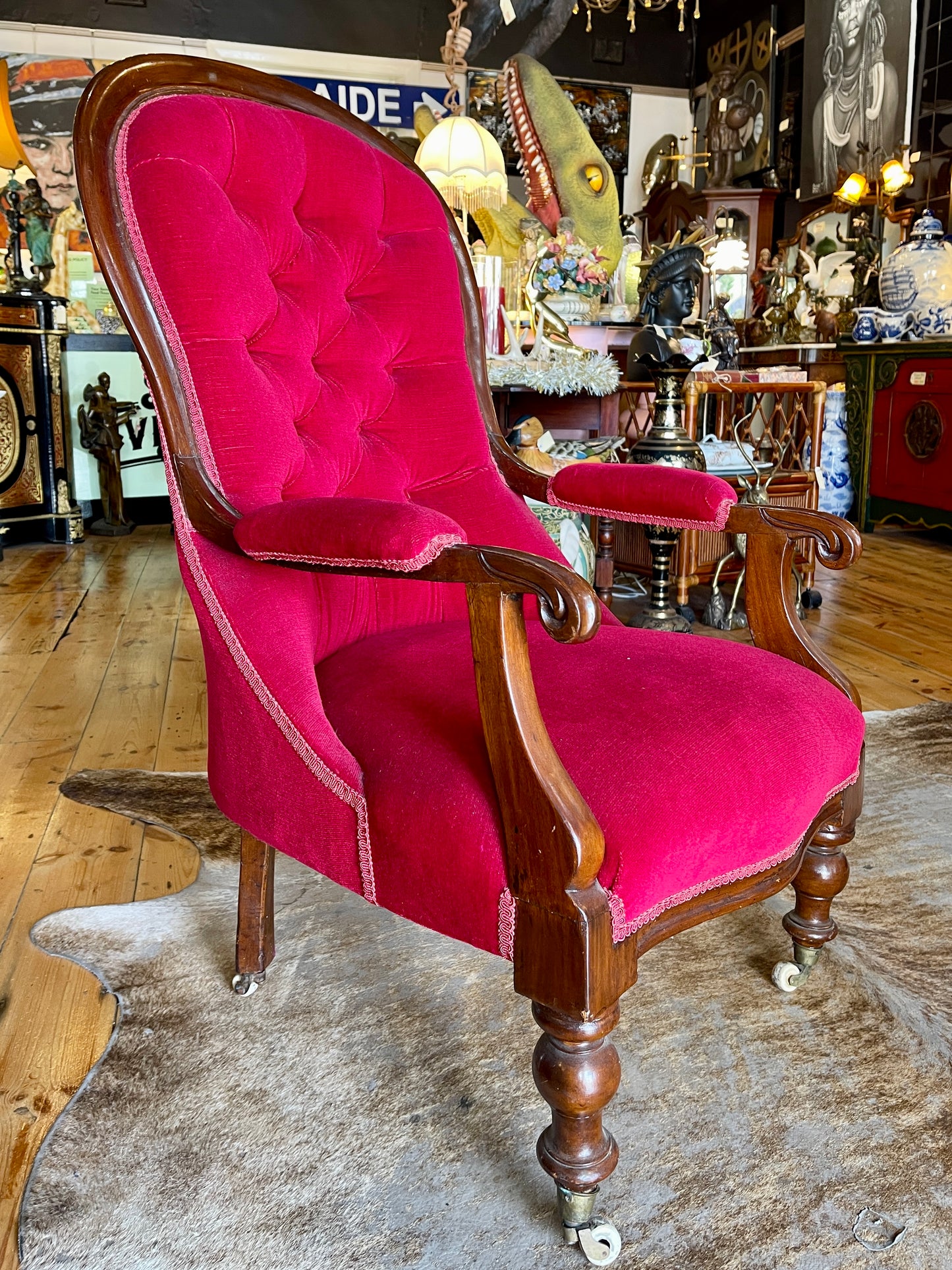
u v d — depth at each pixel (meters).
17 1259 0.92
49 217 4.61
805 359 5.16
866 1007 1.29
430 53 7.41
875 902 1.55
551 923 0.81
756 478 3.13
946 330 4.69
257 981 1.32
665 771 0.88
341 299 1.28
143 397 5.45
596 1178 0.88
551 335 3.27
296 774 0.98
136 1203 0.98
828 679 1.15
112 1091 1.13
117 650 3.01
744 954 1.41
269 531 0.91
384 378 1.33
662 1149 1.04
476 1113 1.10
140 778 2.05
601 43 7.93
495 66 7.59
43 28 6.39
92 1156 1.04
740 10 7.36
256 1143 1.06
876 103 5.73
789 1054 1.19
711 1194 0.98
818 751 1.00
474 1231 0.95
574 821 0.79
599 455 3.04
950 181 5.21
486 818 0.85
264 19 6.98
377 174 1.32
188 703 2.53
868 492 5.03
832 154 6.21
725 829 0.89
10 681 2.70
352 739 0.98
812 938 1.29
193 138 1.06
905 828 1.81
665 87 8.17
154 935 1.46
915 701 2.49
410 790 0.90
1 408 4.43
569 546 2.81
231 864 1.69
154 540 4.97
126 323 1.03
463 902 0.86
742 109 7.30
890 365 4.77
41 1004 1.30
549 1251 0.92
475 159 3.63
